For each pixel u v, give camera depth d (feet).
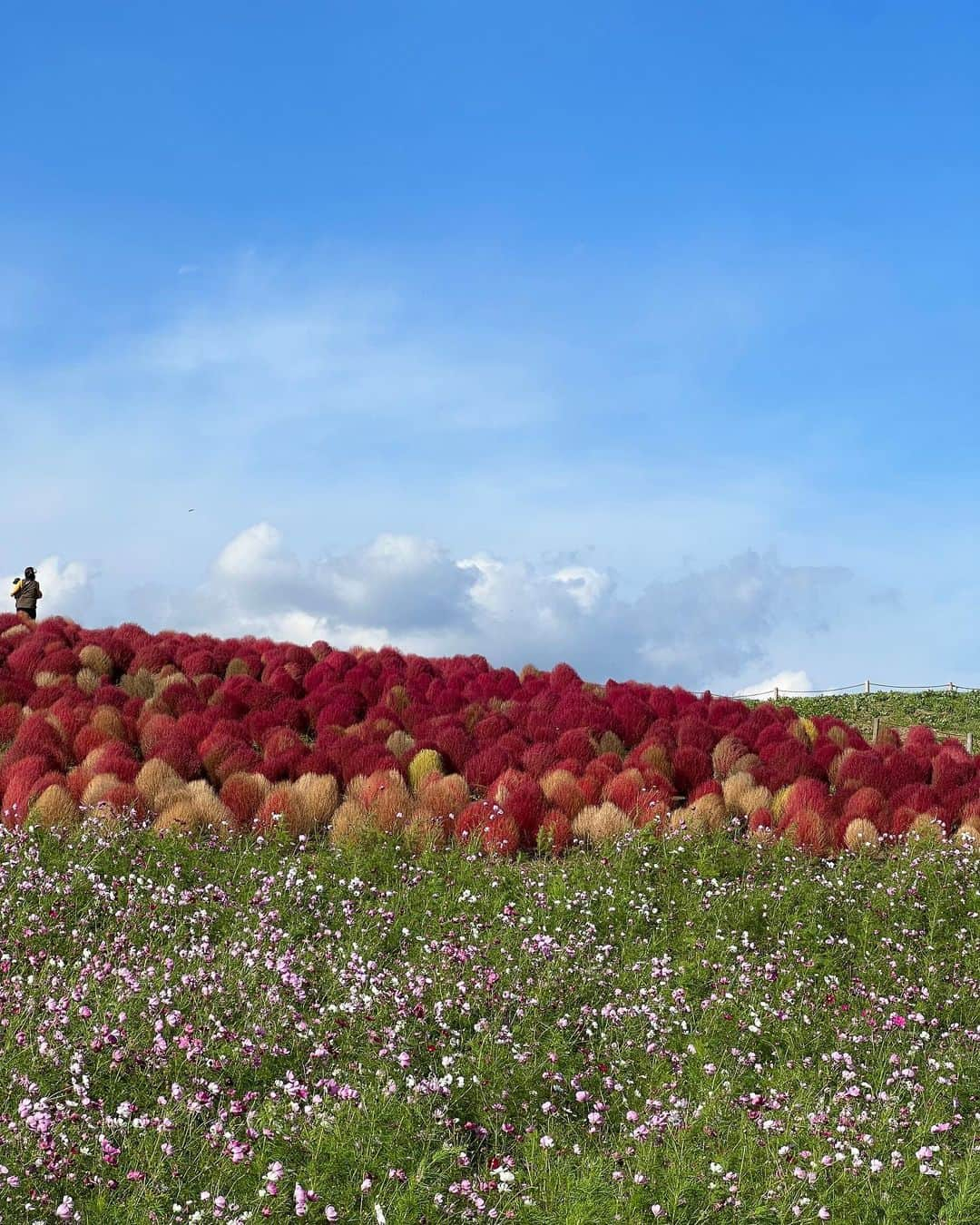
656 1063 27.30
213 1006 26.84
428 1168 20.44
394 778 48.91
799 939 37.24
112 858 38.45
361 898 36.96
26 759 48.29
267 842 43.42
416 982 29.73
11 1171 19.13
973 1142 23.73
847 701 104.99
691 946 35.47
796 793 52.44
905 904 40.93
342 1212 18.93
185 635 79.61
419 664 76.79
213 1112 22.70
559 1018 29.27
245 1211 18.79
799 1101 24.72
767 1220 19.92
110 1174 19.75
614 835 45.91
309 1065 24.90
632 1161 21.93
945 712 97.60
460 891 38.70
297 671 71.87
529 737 61.52
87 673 65.98
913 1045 29.60
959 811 53.01
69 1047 23.58
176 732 54.54
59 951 31.19
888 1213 20.04
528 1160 21.76
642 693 76.43
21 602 88.28
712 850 44.16
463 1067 25.27
